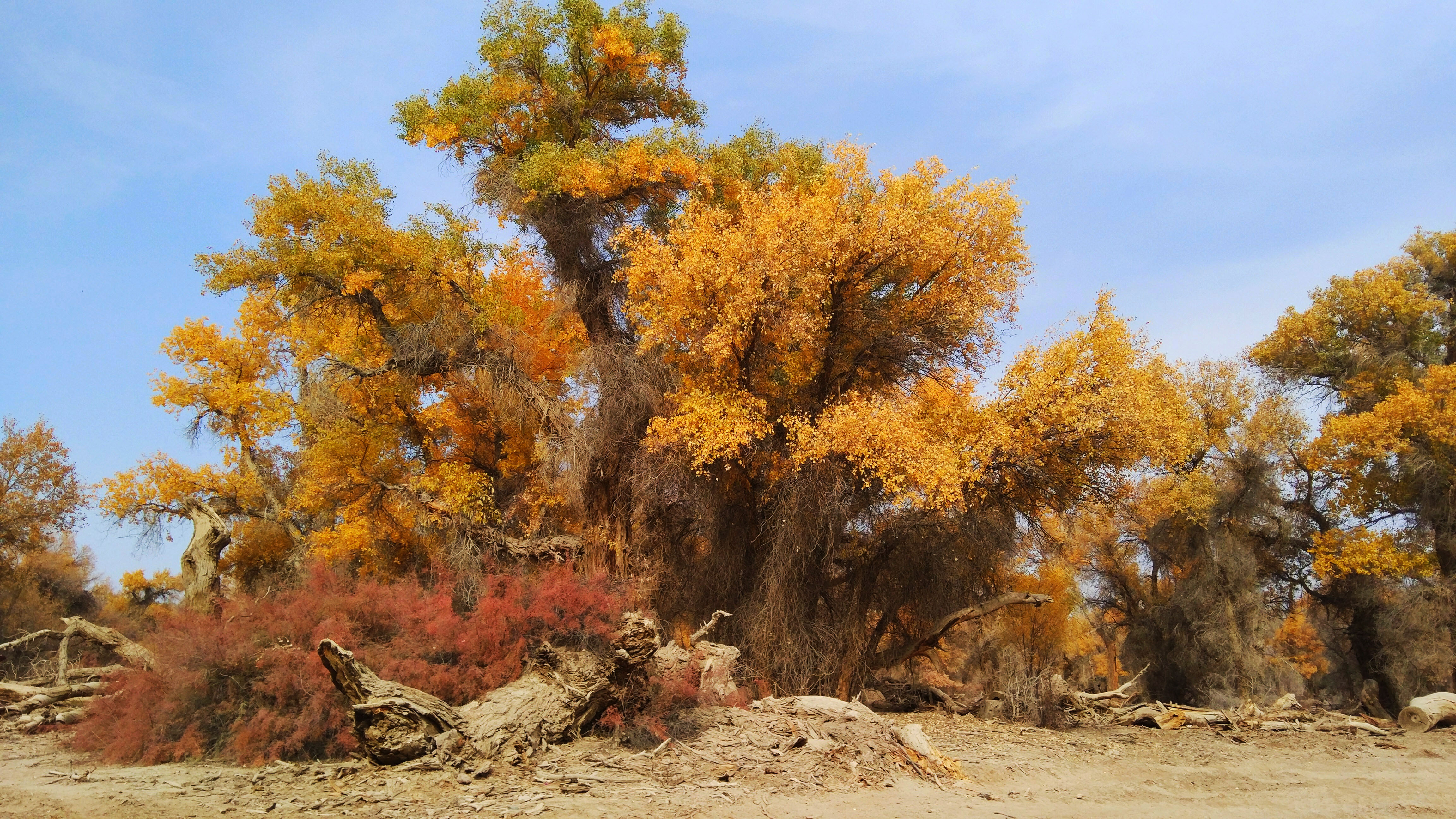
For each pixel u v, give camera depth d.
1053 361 18.03
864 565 20.30
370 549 21.81
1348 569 27.47
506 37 23.16
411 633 12.30
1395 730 17.05
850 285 19.83
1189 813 9.59
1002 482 18.95
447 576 17.95
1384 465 29.11
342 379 22.55
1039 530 20.28
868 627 21.05
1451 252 32.09
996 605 19.58
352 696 10.18
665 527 21.70
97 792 8.47
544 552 19.91
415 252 20.45
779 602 18.33
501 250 22.53
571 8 23.14
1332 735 16.56
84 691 15.27
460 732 10.13
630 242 19.97
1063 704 18.50
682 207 21.91
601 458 20.55
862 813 8.52
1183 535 29.69
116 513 24.73
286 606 12.48
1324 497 30.62
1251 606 27.66
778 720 11.89
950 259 19.70
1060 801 9.87
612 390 20.53
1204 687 27.84
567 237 21.55
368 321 22.47
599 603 12.44
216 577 22.67
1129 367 17.91
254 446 28.28
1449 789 11.51
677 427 18.25
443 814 7.85
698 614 20.64
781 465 19.27
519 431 22.61
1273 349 34.12
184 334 26.56
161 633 12.59
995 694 18.23
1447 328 31.78
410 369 21.33
